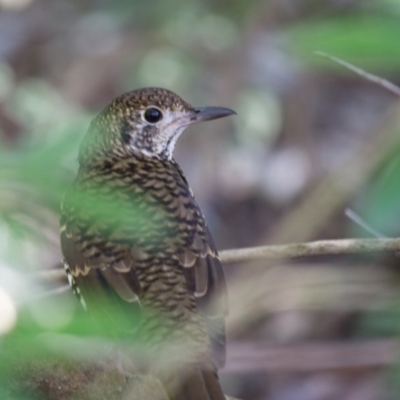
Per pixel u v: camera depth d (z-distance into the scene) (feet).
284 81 54.70
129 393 23.62
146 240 25.68
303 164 55.52
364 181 39.75
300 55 18.06
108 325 23.26
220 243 54.39
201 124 55.16
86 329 15.56
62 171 18.67
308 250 28.32
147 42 55.72
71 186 21.03
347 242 28.30
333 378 47.44
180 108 30.25
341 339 48.98
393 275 42.50
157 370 22.49
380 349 44.32
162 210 26.50
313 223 40.83
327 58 18.45
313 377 49.11
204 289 25.31
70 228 26.63
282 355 44.80
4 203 18.84
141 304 24.72
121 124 29.78
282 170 55.62
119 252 25.58
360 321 47.26
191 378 22.27
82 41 57.67
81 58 57.06
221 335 24.35
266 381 50.70
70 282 27.07
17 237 20.10
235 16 53.93
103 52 56.75
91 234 26.04
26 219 19.76
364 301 40.22
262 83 54.65
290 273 41.52
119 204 25.66
